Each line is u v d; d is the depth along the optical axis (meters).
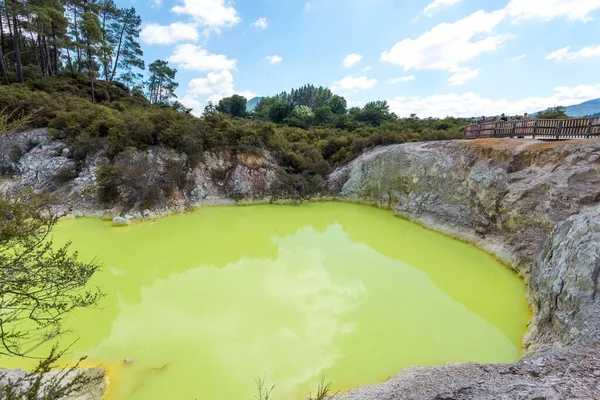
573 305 8.38
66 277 5.41
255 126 33.72
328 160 35.19
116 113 28.25
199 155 27.70
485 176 18.62
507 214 16.45
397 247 18.73
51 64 40.91
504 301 12.53
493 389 5.78
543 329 9.52
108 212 22.09
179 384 8.41
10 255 5.13
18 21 32.00
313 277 14.91
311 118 64.81
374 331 10.74
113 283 14.12
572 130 16.66
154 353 9.55
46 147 24.64
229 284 14.16
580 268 8.66
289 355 9.55
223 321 11.26
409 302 12.62
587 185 13.50
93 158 24.44
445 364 8.62
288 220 24.39
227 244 19.23
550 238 12.06
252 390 8.24
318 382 8.48
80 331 10.55
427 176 23.66
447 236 19.81
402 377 8.14
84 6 40.22
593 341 6.93
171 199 24.72
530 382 5.76
